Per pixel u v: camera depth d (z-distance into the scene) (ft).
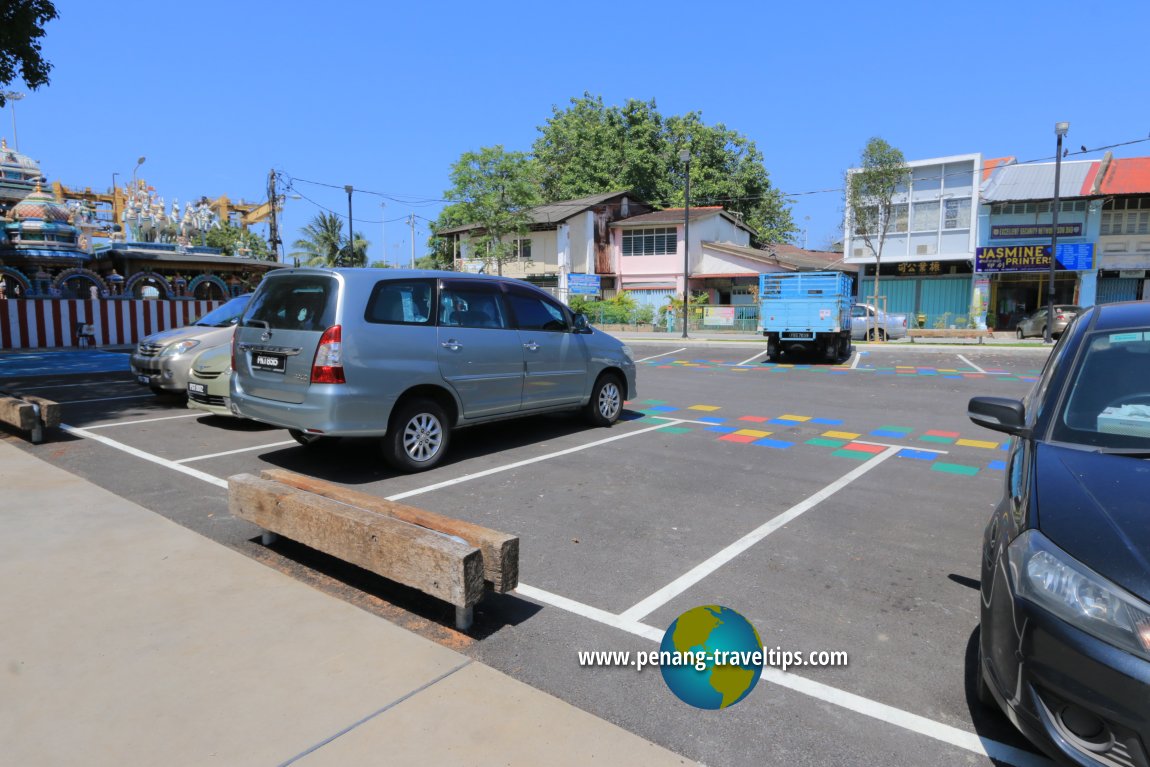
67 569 13.56
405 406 20.83
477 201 122.83
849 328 64.64
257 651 10.65
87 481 19.72
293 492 14.12
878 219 102.53
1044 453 9.48
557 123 158.92
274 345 20.26
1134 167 94.89
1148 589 6.94
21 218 75.92
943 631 11.66
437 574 11.23
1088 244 91.40
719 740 8.86
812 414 33.12
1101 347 11.03
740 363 59.88
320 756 8.31
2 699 9.34
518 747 8.55
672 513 17.66
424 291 21.68
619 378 29.78
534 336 25.11
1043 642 7.28
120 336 73.56
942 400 37.78
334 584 13.30
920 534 16.25
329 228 165.89
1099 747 6.93
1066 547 7.64
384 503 13.61
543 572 13.99
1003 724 9.21
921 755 8.59
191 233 112.68
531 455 23.80
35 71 41.34
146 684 9.74
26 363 53.26
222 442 25.23
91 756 8.26
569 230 129.08
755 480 20.90
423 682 9.93
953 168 98.63
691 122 153.38
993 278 98.43
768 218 163.02
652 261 130.93
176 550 14.61
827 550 15.23
